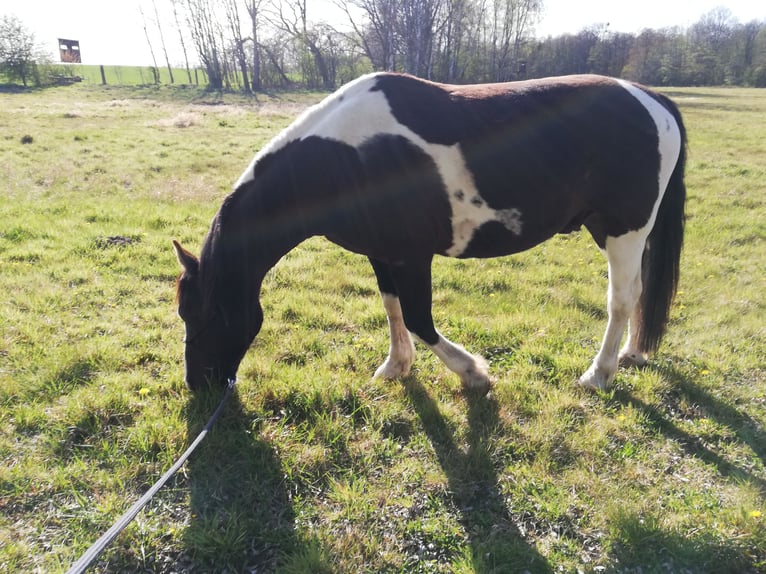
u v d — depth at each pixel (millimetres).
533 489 2285
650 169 2740
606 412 2861
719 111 21062
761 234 6199
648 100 2799
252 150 11031
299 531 2049
